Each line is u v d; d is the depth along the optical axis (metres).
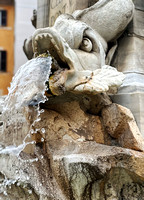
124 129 5.50
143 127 6.05
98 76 5.61
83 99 5.82
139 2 7.21
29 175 4.96
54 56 5.73
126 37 7.06
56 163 5.08
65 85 5.55
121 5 6.72
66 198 4.94
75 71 5.60
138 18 7.11
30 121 5.41
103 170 4.82
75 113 5.78
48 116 5.55
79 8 7.28
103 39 6.80
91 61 6.08
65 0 7.71
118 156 4.94
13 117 5.81
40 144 5.42
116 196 5.05
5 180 5.16
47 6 8.55
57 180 5.05
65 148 5.32
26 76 5.64
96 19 6.77
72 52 5.75
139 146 5.29
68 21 6.27
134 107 6.14
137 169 4.93
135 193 5.13
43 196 4.83
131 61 6.83
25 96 5.48
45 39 5.59
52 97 5.76
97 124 5.75
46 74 5.52
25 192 5.02
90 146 5.29
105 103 5.83
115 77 5.67
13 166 5.07
